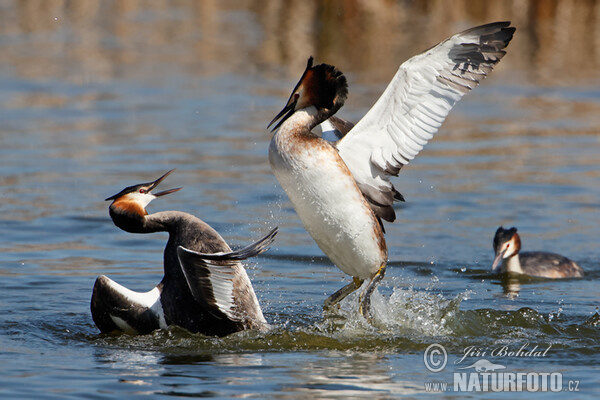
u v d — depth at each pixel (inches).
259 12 1493.6
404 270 520.7
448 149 834.2
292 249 553.6
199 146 819.4
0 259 515.2
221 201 644.7
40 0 1599.4
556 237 592.7
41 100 1017.5
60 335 386.6
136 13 1547.7
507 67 1232.8
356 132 414.9
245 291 387.2
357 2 1421.0
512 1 1393.9
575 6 1397.6
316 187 396.2
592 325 412.5
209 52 1284.4
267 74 1162.6
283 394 304.5
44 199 649.0
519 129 914.7
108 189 673.6
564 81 1149.1
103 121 924.6
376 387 314.2
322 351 365.7
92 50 1298.0
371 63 1197.1
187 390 308.0
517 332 399.2
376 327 402.3
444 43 392.8
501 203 663.8
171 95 1048.2
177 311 385.1
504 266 527.8
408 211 645.9
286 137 402.3
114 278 484.4
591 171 754.2
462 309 439.5
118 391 306.5
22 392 304.0
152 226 397.4
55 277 483.8
